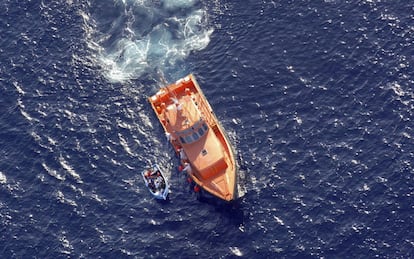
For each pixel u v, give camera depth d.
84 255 98.88
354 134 105.62
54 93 115.94
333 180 101.56
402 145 103.56
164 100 110.19
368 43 115.12
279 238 97.38
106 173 106.38
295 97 110.56
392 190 99.62
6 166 108.69
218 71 115.12
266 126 108.00
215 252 97.44
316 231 97.38
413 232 95.75
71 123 112.12
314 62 114.19
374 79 110.94
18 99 115.94
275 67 114.44
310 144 105.38
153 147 108.12
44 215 103.19
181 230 99.94
